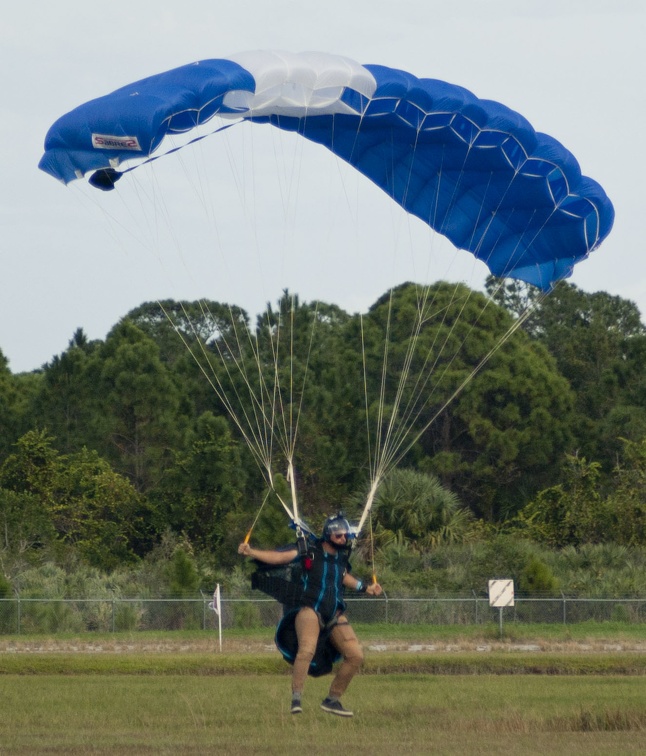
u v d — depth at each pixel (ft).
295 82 225.15
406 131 249.34
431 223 274.77
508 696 287.07
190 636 496.64
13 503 654.53
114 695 286.87
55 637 488.44
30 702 268.21
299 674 160.66
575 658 383.45
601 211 262.67
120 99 204.44
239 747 182.19
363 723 227.61
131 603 527.40
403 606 535.60
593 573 607.78
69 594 553.23
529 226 269.23
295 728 217.77
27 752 174.81
